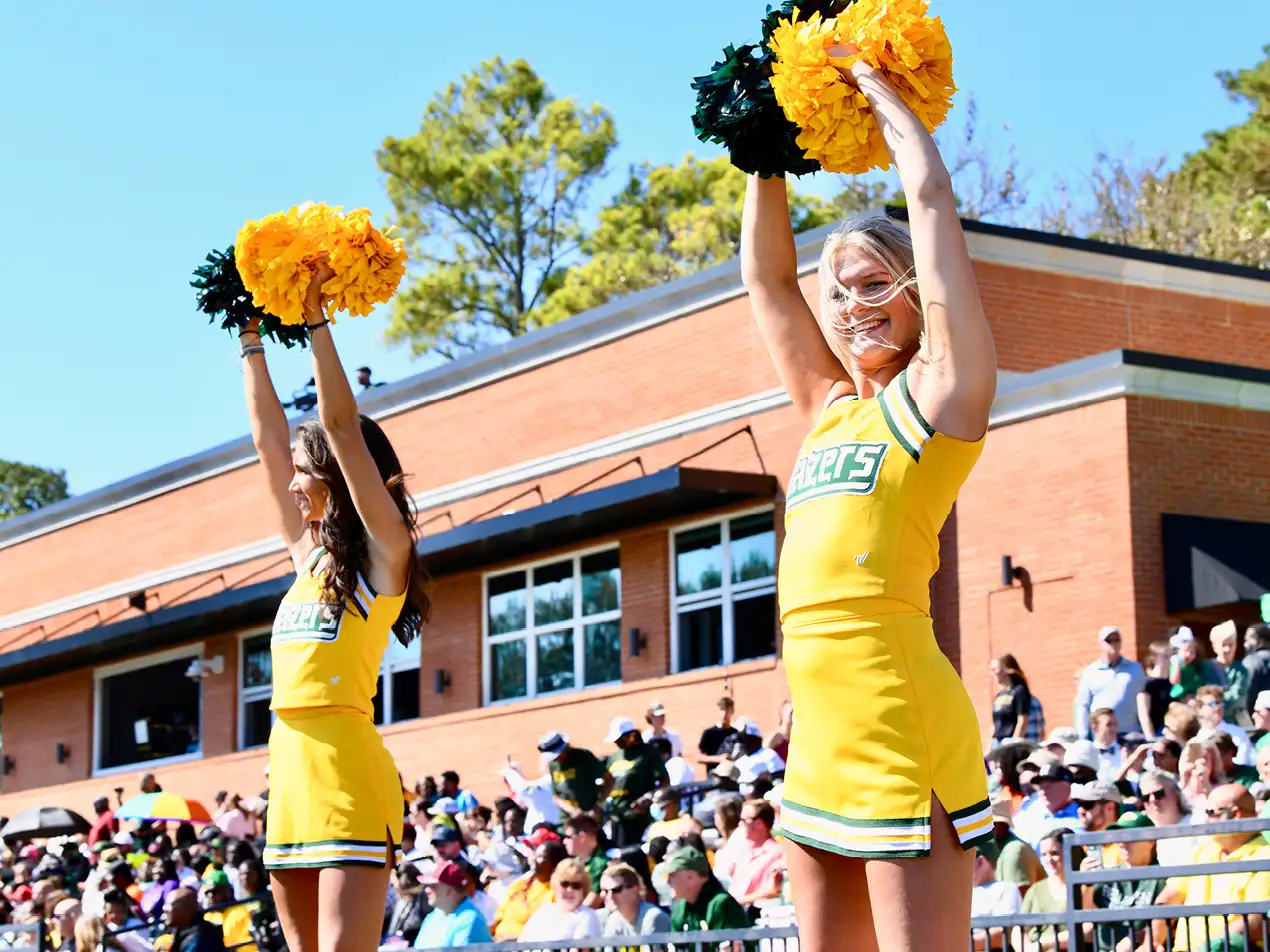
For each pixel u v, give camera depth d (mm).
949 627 15648
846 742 3348
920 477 3369
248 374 5375
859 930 3414
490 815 14773
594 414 19594
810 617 3416
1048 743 10641
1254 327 18875
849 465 3418
